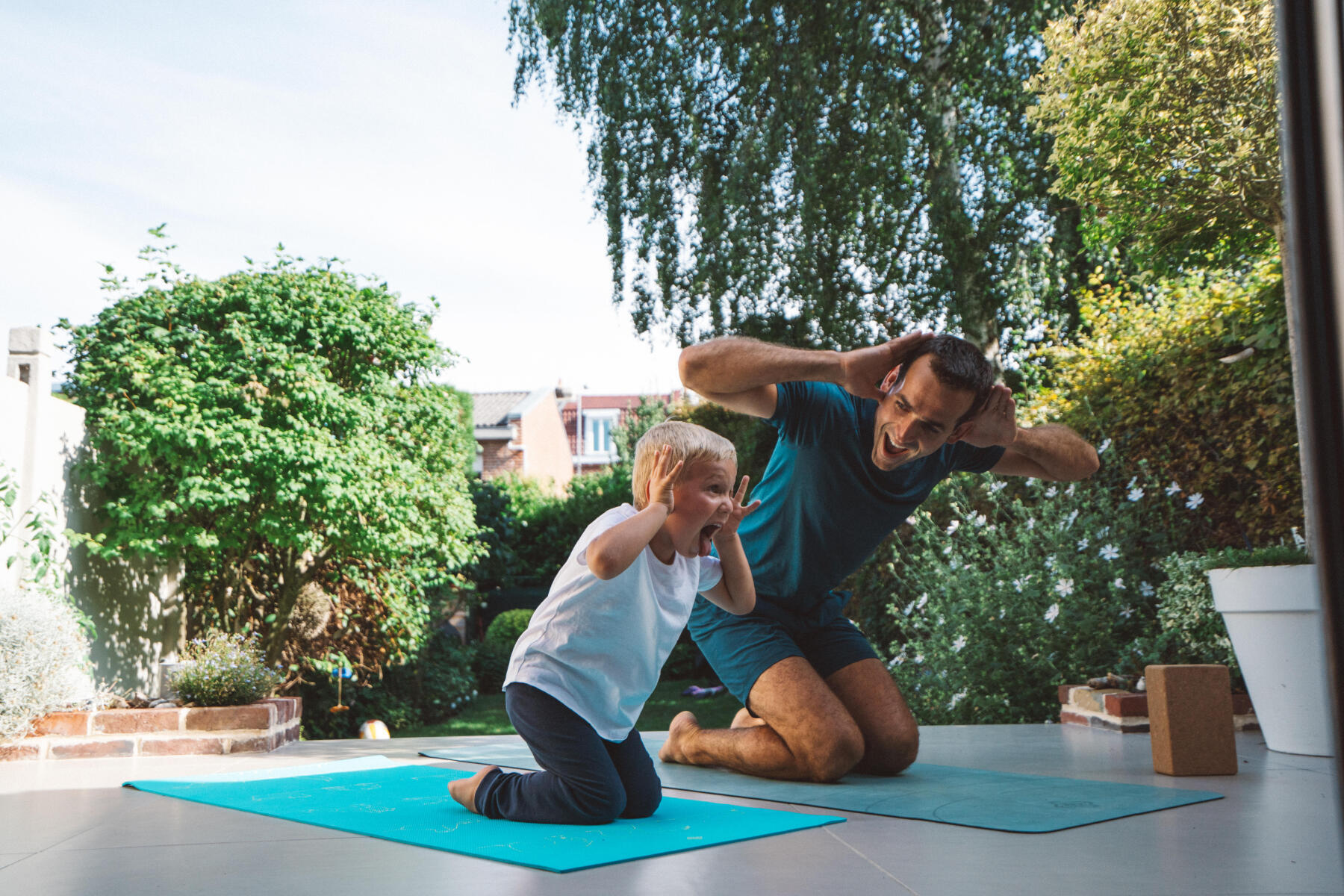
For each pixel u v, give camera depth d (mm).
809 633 3133
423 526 7648
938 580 5629
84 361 6555
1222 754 2877
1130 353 5434
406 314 7781
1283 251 4051
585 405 32406
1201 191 4055
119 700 4570
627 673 2230
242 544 7168
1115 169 4156
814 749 2736
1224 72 3840
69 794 2836
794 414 2711
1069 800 2439
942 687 5309
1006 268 8727
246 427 6422
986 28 8727
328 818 2326
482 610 13961
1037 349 6477
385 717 8914
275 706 4363
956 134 8781
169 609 7355
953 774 2945
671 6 9789
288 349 6863
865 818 2258
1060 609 4953
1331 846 1901
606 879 1664
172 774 3299
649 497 2287
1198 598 4312
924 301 9031
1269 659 3381
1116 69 4074
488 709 10555
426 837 2053
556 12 10312
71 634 4480
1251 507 4832
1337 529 508
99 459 6301
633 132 10070
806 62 8867
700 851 1895
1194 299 5324
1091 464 2904
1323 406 516
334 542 7445
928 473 2877
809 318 9094
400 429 7867
